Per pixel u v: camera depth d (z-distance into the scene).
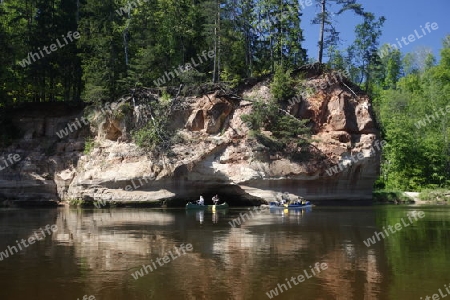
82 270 13.95
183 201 43.31
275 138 43.81
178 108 46.12
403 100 66.62
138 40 48.22
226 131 45.06
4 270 14.01
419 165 58.88
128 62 49.28
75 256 16.19
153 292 11.48
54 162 46.78
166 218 30.75
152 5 52.75
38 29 49.69
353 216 31.31
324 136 44.84
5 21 51.12
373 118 47.00
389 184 60.62
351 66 56.94
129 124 45.88
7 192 45.72
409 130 60.50
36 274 13.44
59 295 11.30
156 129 44.31
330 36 49.09
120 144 45.12
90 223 27.47
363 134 45.53
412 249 17.36
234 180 42.25
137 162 43.38
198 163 42.75
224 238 20.52
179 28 51.44
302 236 21.09
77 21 49.88
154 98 47.12
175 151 43.25
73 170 45.94
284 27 51.53
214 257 15.85
